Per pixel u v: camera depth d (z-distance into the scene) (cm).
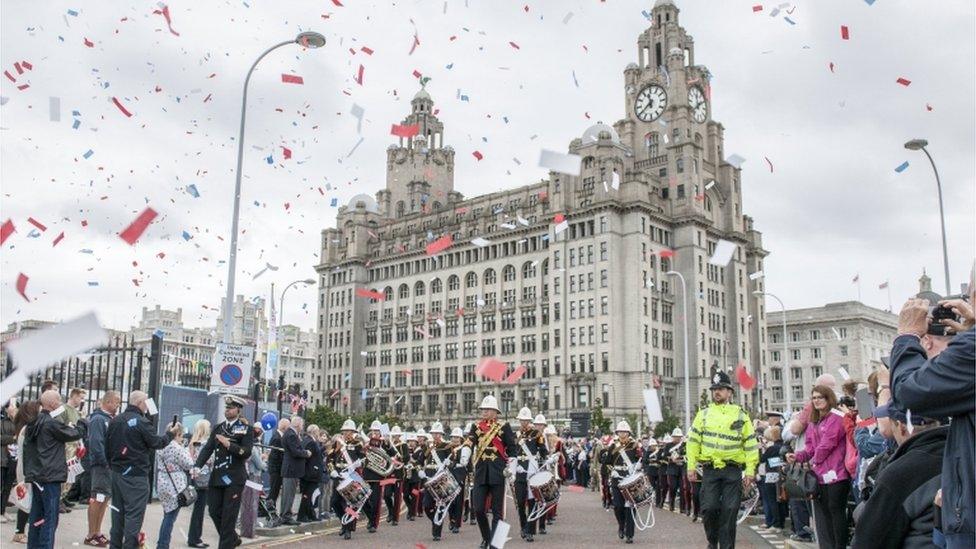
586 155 10688
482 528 1491
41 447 1131
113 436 1199
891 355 491
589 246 10412
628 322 10044
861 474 1023
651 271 10369
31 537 1136
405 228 13038
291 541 1617
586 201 10581
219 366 1731
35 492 1136
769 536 1731
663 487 2669
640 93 11638
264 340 9594
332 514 2109
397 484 2066
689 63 11944
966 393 426
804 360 13688
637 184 10344
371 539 1688
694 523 2073
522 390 10794
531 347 10881
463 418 11331
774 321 14062
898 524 523
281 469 1858
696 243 10725
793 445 1584
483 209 11994
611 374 9881
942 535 479
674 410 10306
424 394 11925
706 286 10844
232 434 1267
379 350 12744
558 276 10650
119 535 1191
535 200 11406
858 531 539
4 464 1516
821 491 1139
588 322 10256
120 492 1190
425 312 12250
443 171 14038
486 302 11544
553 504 1738
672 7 11775
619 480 1666
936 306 505
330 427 7594
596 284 10238
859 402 920
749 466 1156
